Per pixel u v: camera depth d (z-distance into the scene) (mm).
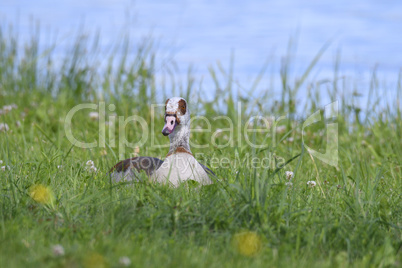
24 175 21812
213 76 41250
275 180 22562
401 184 24344
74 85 45312
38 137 29734
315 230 16766
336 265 14844
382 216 18281
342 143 33594
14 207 17688
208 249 15359
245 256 15109
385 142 33781
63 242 15250
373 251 15805
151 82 42062
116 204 18219
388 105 37250
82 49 46719
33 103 40562
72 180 21281
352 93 39312
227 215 17406
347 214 18625
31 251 14320
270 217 17156
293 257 14883
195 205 18219
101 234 15742
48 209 17750
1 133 31188
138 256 14188
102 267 13133
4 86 44688
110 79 43375
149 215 17391
